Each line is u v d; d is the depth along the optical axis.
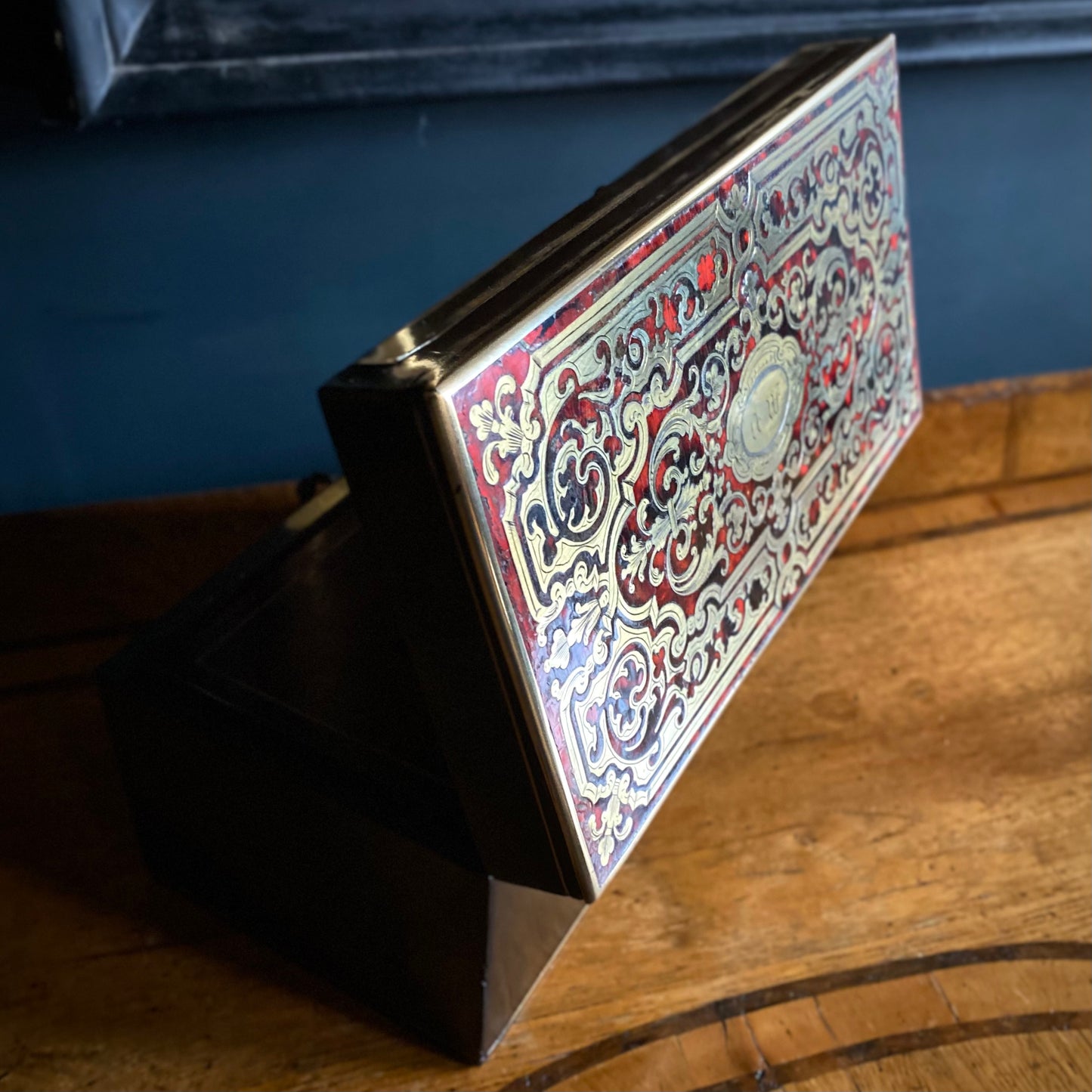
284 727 0.64
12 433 0.92
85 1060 0.68
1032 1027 0.68
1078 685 0.92
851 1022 0.69
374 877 0.62
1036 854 0.78
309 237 0.90
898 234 0.80
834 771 0.85
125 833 0.83
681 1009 0.70
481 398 0.44
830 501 0.77
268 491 0.99
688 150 0.61
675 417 0.57
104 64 0.74
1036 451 1.14
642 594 0.56
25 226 0.83
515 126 0.89
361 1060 0.68
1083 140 1.02
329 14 0.77
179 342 0.91
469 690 0.50
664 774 0.61
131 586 0.99
